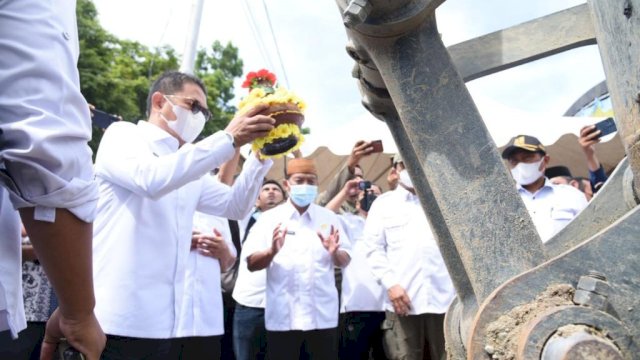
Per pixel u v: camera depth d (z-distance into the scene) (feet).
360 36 4.69
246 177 10.19
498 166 4.38
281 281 14.79
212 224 13.00
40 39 3.99
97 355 4.48
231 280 16.55
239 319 15.80
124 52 66.74
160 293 8.64
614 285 3.78
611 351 3.45
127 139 8.71
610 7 4.03
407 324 14.92
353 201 20.33
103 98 58.70
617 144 29.17
